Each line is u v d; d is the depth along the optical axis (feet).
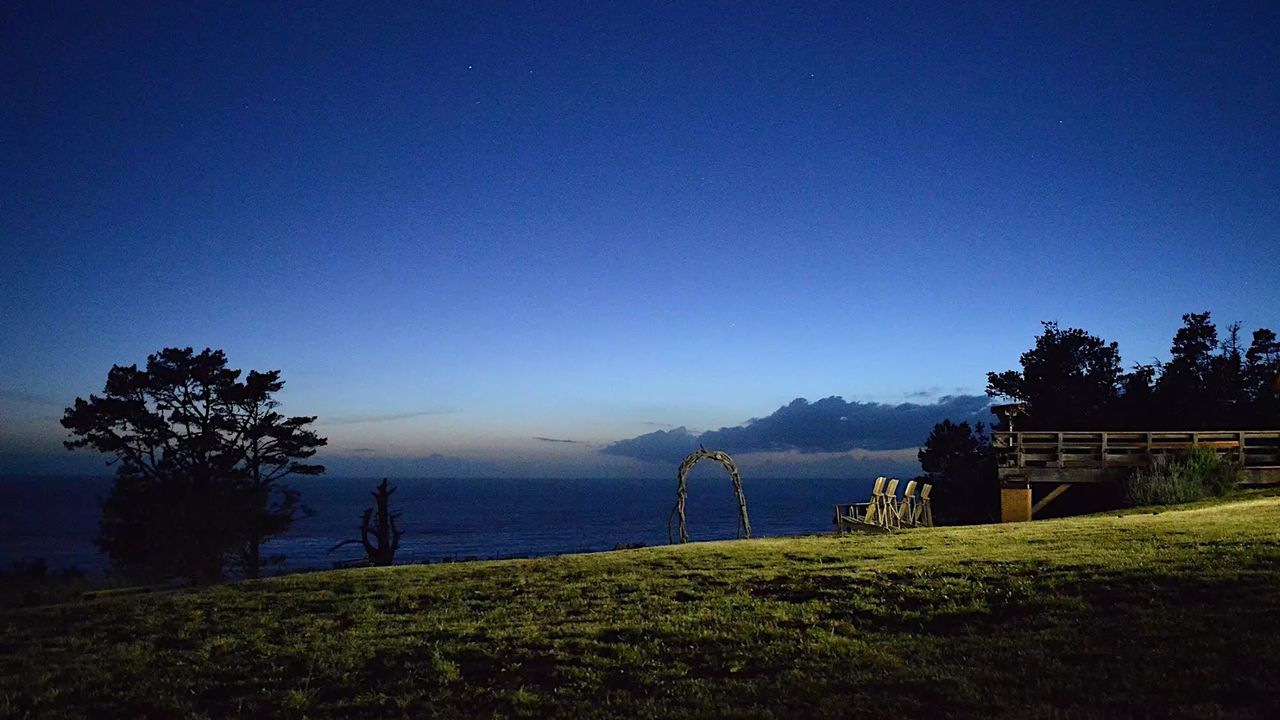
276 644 41.14
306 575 64.90
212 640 42.57
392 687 33.24
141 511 152.87
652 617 41.50
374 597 52.01
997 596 40.11
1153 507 84.89
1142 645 31.32
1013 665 30.68
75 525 620.49
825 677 30.78
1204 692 26.68
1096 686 27.86
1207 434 100.01
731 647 35.47
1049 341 190.70
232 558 168.45
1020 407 102.37
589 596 48.39
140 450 163.53
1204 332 172.96
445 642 39.06
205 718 31.04
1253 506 73.51
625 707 29.35
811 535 80.94
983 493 161.58
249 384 168.66
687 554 63.10
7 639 45.21
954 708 26.99
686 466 89.66
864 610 40.19
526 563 63.82
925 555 54.39
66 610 52.70
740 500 91.20
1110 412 160.76
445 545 433.48
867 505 98.99
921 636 35.40
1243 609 33.99
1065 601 37.81
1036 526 71.36
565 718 28.96
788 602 43.60
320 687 33.94
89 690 35.19
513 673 34.45
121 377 161.38
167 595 57.36
